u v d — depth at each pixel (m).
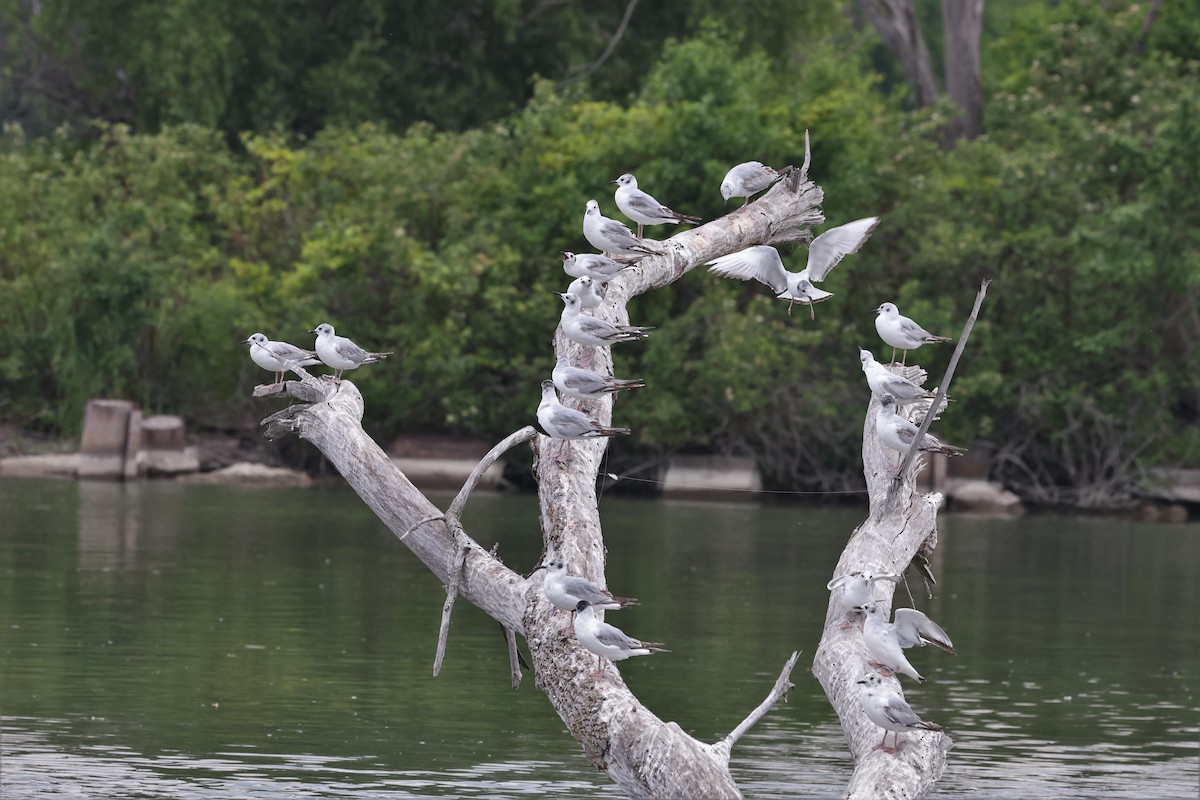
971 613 48.62
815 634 43.59
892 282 80.50
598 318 28.05
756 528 67.31
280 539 58.91
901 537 26.67
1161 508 78.12
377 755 31.70
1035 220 80.19
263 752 31.67
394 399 79.00
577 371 26.00
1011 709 36.47
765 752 32.66
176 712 34.47
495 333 77.94
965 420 78.50
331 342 31.94
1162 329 78.75
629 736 23.28
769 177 32.19
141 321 78.81
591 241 29.64
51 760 30.73
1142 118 80.44
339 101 96.75
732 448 79.44
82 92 108.81
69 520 61.28
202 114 93.94
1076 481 79.31
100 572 50.34
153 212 82.62
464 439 79.62
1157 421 78.56
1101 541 66.19
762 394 77.25
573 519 25.91
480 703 36.03
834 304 78.50
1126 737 34.03
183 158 85.56
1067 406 77.44
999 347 78.69
